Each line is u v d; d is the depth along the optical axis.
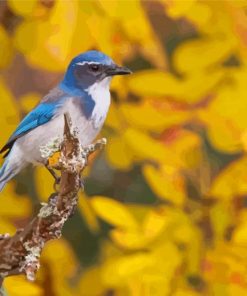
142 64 4.76
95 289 4.69
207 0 4.61
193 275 4.62
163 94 4.60
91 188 4.88
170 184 4.64
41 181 4.65
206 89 4.60
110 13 4.58
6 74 4.66
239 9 4.62
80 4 4.58
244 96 4.60
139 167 4.88
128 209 4.62
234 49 4.62
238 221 4.63
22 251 4.37
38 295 4.64
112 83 4.64
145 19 4.60
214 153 4.68
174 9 4.61
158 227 4.61
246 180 4.62
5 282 4.64
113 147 4.63
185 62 4.61
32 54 4.59
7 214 4.66
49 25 4.58
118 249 4.69
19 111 4.65
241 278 4.62
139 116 4.61
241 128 4.60
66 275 4.69
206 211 4.64
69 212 4.38
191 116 4.61
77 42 4.59
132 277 4.61
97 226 4.67
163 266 4.61
